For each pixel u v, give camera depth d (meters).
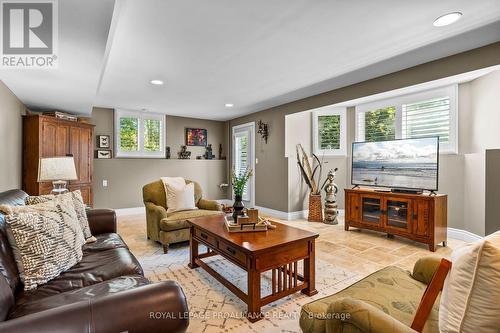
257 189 5.69
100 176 5.19
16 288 1.32
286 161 4.96
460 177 3.55
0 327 0.70
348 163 4.98
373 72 3.22
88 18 1.70
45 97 3.59
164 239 3.07
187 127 6.28
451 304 0.82
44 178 2.79
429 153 3.33
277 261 1.92
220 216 2.84
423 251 3.16
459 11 1.95
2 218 1.45
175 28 2.15
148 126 5.72
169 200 3.54
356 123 4.73
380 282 1.41
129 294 0.87
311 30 2.21
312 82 3.60
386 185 3.75
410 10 1.93
